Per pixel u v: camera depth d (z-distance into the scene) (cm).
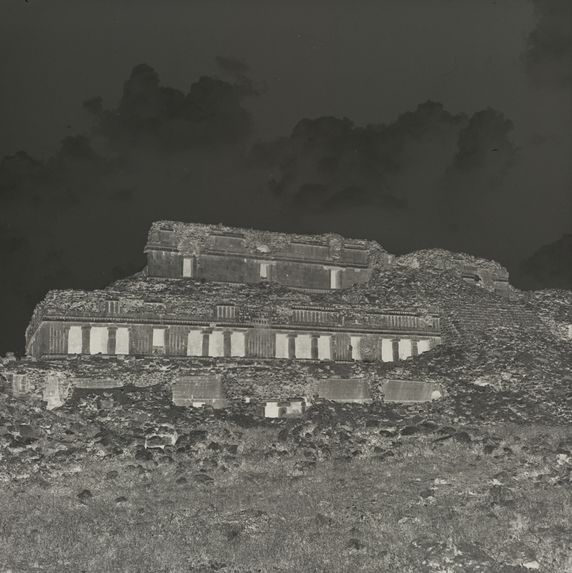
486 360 7994
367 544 4269
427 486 5116
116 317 7706
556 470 5372
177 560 4119
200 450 5884
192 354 7919
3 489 5153
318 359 8212
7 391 6681
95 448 5806
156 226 9031
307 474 5484
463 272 9719
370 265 9862
